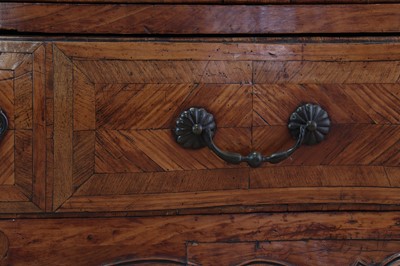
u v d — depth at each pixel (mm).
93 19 548
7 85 544
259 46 562
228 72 563
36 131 550
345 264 598
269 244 590
